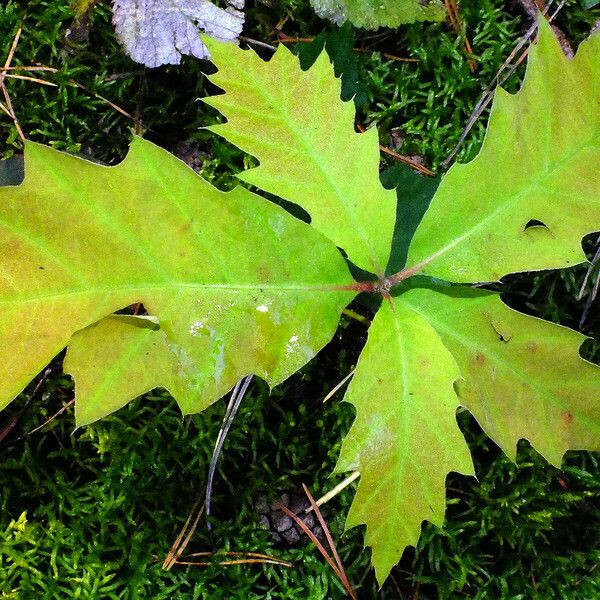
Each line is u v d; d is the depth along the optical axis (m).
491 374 0.35
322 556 0.40
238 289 0.33
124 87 0.42
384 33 0.43
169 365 0.33
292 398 0.41
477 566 0.40
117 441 0.40
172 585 0.40
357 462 0.33
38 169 0.32
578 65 0.35
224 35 0.40
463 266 0.35
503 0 0.43
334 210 0.35
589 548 0.41
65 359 0.32
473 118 0.42
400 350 0.34
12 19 0.41
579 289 0.42
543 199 0.35
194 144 0.43
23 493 0.40
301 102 0.35
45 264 0.32
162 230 0.33
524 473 0.41
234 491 0.40
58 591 0.39
